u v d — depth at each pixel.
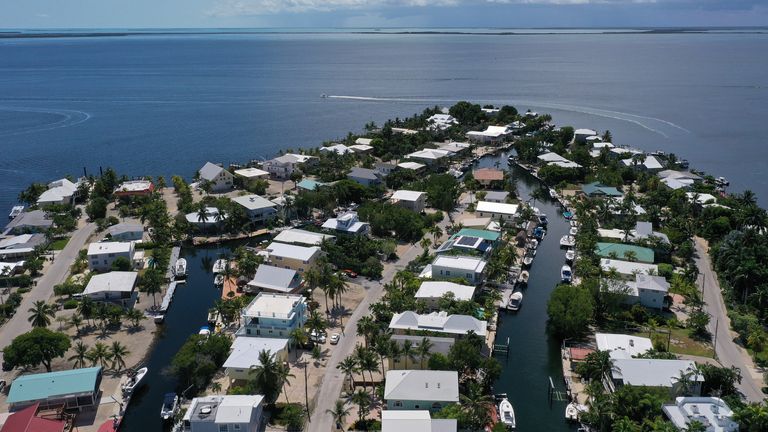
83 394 110.38
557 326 138.12
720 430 95.56
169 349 135.25
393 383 107.75
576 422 109.12
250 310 131.50
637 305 145.00
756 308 144.50
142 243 193.50
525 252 185.75
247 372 116.25
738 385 116.56
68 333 140.62
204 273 179.12
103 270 173.75
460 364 115.50
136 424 110.44
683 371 111.00
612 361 114.31
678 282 158.38
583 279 158.00
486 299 150.75
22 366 125.56
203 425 97.56
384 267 176.00
